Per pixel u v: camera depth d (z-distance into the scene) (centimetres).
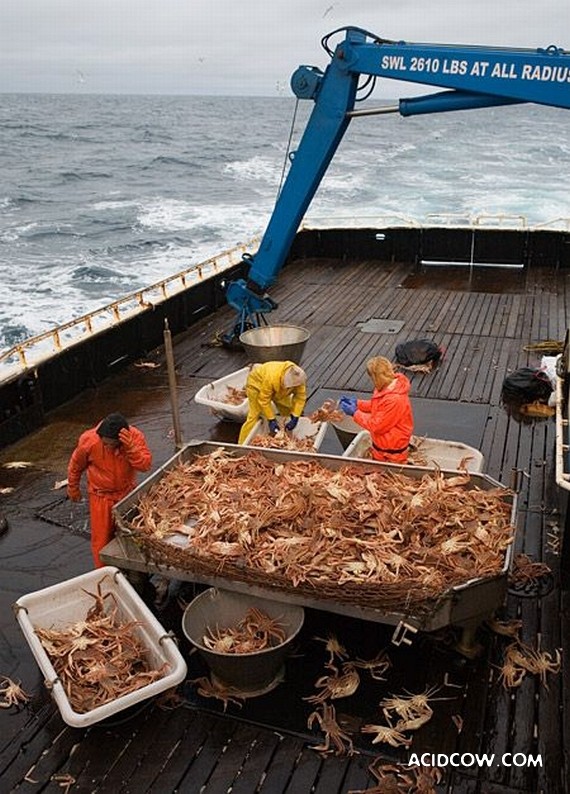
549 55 684
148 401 808
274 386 616
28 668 432
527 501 583
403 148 5728
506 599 466
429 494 456
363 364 902
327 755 366
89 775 360
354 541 420
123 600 432
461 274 1311
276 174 4259
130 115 12225
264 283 906
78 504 602
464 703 394
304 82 802
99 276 1909
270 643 409
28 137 7056
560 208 2766
